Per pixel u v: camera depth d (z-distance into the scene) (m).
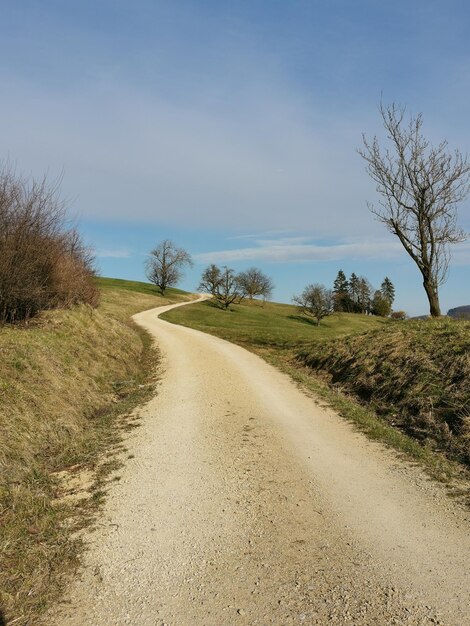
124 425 9.17
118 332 19.11
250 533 4.80
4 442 6.57
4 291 12.34
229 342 25.48
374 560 4.22
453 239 17.34
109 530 4.93
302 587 3.84
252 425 9.04
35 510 5.29
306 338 26.34
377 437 8.19
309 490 5.89
